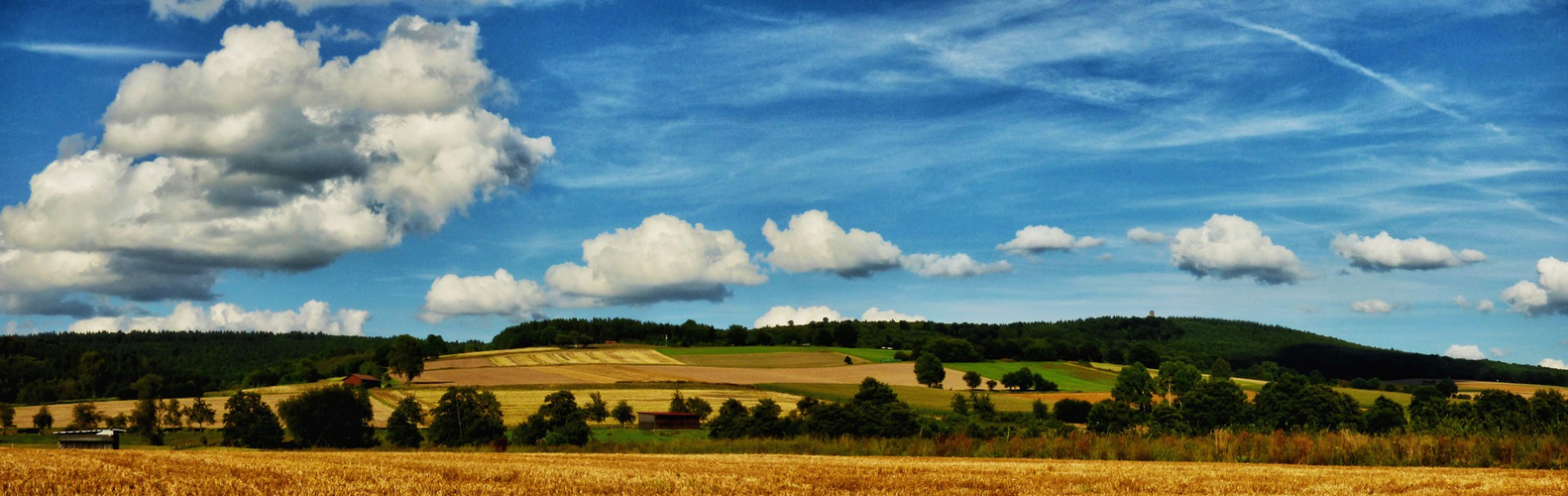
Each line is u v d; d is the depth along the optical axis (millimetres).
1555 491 27766
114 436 87625
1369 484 29656
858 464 41188
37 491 24547
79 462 34219
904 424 83312
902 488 28672
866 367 173125
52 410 139000
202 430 119062
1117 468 37688
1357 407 94250
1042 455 51250
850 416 82812
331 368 183500
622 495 26234
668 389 135875
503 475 31344
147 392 156125
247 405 99062
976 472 35281
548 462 41000
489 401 92750
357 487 26609
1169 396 136000
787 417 89812
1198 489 28469
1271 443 44844
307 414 96688
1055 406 115062
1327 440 43594
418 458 43688
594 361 177250
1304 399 90125
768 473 34281
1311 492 27719
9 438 106562
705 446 64938
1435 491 27766
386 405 124500
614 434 100000
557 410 93312
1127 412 97375
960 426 86188
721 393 132750
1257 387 160000
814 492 27422
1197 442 47656
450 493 25797
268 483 27328
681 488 27984
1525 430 42250
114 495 24266
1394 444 42281
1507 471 35281
